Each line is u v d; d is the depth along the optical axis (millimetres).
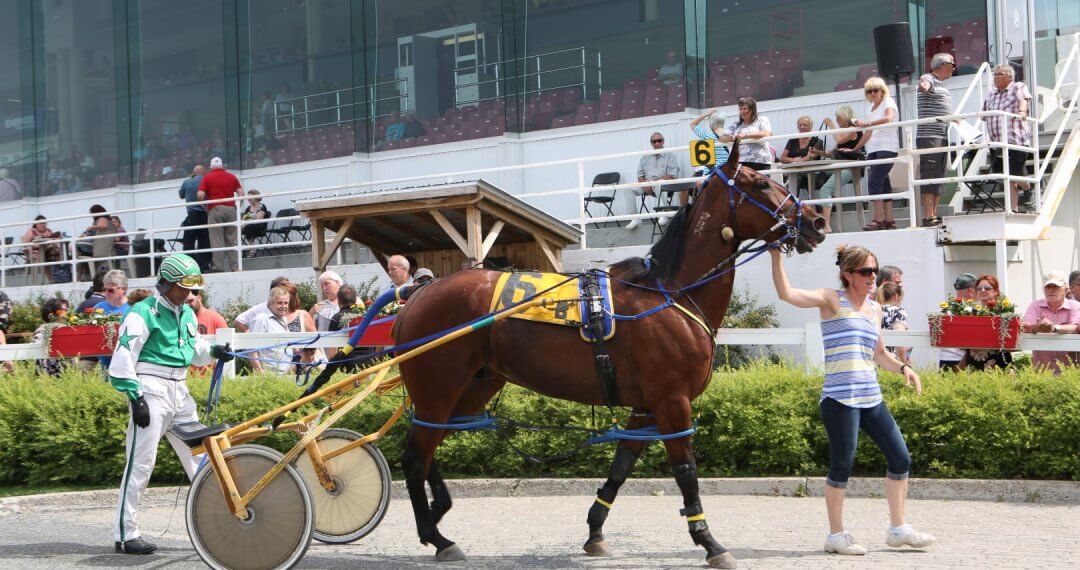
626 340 6875
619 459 7344
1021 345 9562
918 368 11016
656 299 6961
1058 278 10258
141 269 21516
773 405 9844
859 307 7117
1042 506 8695
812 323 10234
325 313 12344
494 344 7082
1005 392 9289
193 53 21891
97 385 11102
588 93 17812
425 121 19359
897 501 7129
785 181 14648
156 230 18562
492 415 7555
